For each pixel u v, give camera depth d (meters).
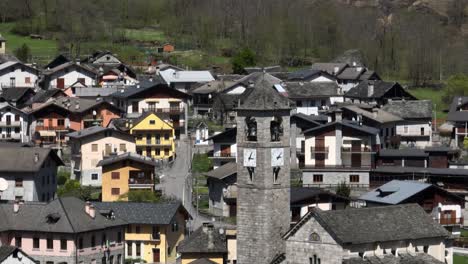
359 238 194.00
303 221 195.75
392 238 197.62
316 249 195.00
